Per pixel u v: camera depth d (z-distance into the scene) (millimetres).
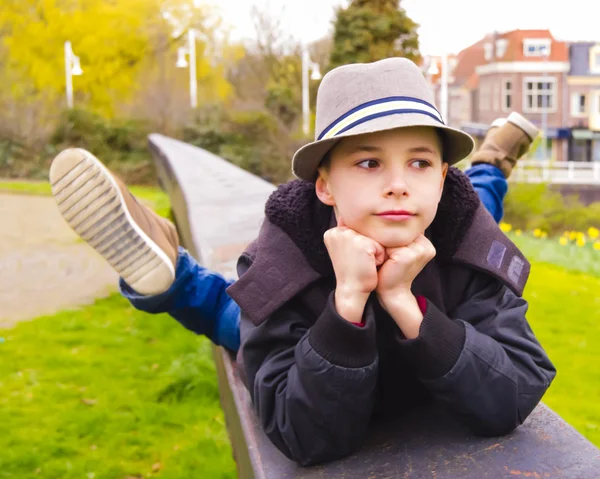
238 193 5000
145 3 26562
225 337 2047
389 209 1259
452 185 1458
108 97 25766
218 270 2807
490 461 1296
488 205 2764
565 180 23469
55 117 21000
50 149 20094
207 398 3061
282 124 22062
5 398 3115
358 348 1251
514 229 12836
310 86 27000
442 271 1473
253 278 1460
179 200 5691
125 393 3154
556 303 4777
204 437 2666
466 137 1308
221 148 20406
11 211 10133
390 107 1264
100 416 2889
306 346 1284
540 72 34000
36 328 4207
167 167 8633
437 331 1280
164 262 1824
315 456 1356
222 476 2396
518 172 12766
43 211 10164
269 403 1396
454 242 1448
